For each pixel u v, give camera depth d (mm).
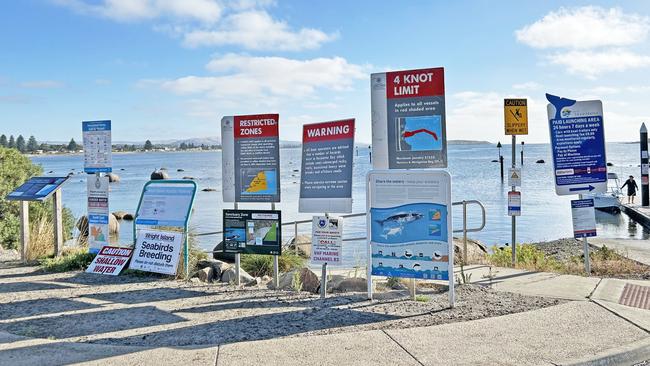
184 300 7695
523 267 10516
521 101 10648
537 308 6914
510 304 7156
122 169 114188
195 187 9789
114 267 9789
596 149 10180
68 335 6059
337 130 8062
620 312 6602
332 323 6406
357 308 7102
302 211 8141
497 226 24766
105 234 10812
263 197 8812
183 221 9562
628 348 5363
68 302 7574
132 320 6633
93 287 8609
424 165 7738
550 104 10352
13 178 16203
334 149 8055
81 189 59750
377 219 7465
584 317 6430
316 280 8906
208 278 9727
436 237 7180
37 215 15250
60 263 10273
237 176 8961
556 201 36094
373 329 6109
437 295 7863
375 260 7504
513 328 6027
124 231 27484
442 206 7160
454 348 5387
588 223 10148
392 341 5598
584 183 10219
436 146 7672
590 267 10789
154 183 10141
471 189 46625
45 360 5141
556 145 10320
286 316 6754
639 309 6812
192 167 120688
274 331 6105
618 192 34156
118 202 43438
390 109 7840
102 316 6824
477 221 26516
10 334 5992
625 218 25500
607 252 12086
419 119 7723
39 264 10750
